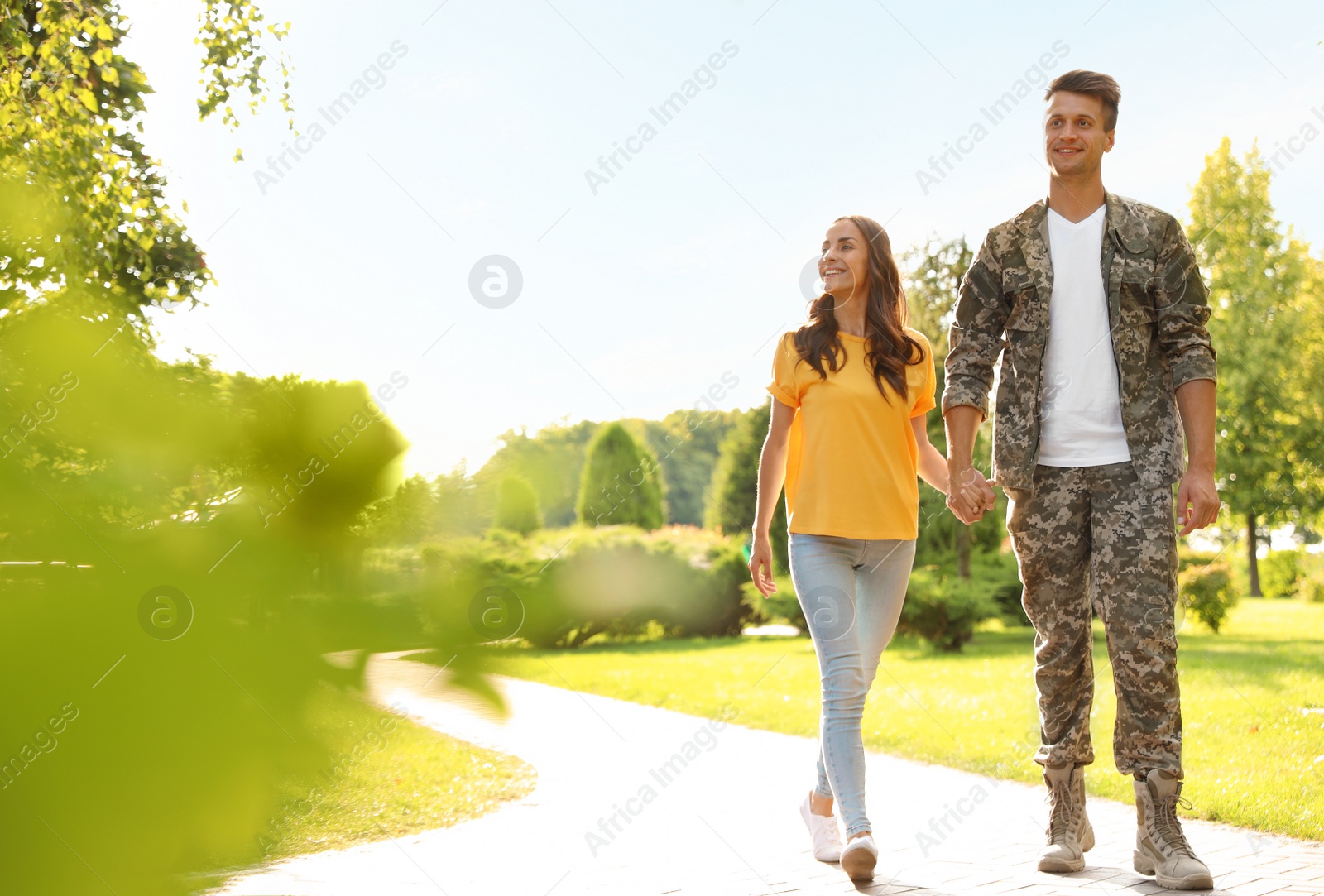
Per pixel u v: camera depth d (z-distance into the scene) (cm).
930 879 300
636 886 301
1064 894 277
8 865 52
